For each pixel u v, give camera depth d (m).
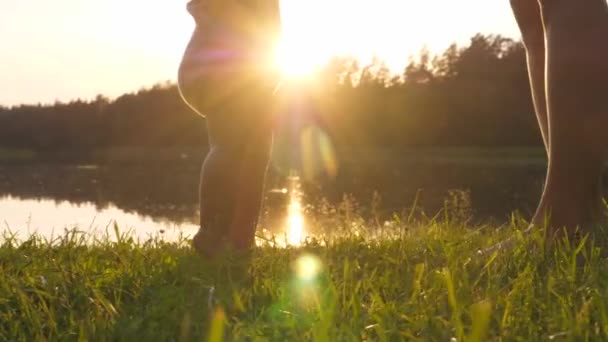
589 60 2.39
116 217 7.34
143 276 2.21
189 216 7.45
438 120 33.22
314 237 3.11
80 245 3.01
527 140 32.16
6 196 10.38
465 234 3.09
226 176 2.54
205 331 1.59
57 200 9.67
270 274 2.18
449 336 1.46
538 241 2.27
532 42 2.78
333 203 8.34
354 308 1.68
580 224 2.44
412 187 11.31
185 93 2.61
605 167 2.49
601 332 1.46
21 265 2.39
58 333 1.66
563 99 2.43
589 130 2.40
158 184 13.12
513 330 1.51
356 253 2.61
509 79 34.81
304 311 1.73
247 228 2.58
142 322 1.70
